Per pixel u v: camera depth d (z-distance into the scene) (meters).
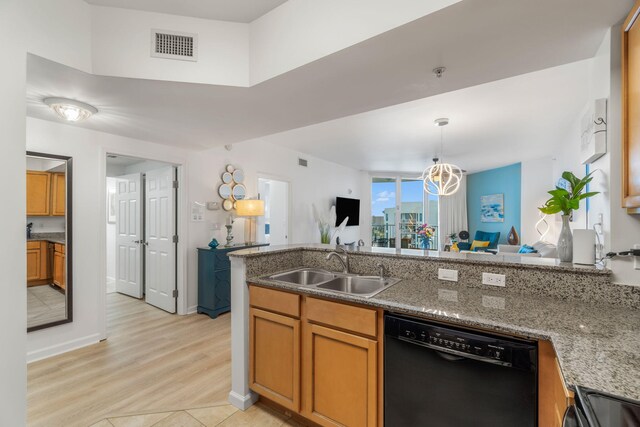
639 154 1.17
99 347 2.86
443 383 1.31
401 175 7.88
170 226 3.79
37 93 2.05
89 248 2.92
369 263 2.15
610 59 1.40
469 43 1.50
